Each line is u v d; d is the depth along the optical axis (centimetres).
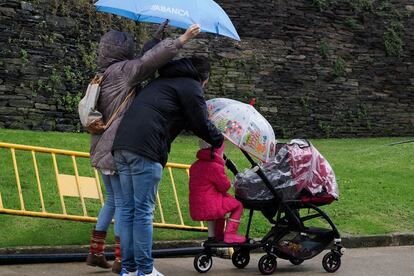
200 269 666
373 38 2244
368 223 962
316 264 746
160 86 560
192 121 561
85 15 1622
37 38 1528
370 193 1140
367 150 1658
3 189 909
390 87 2250
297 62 2097
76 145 1308
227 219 665
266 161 656
